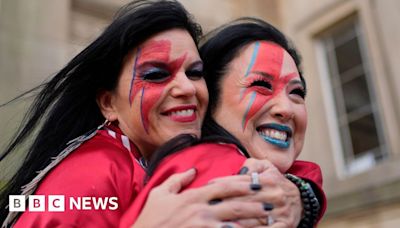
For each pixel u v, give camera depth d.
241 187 1.00
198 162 1.08
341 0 5.04
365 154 4.69
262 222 1.00
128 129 1.25
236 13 5.18
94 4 4.30
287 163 1.28
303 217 1.12
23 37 3.83
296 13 5.44
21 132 1.44
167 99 1.21
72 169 1.13
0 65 3.67
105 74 1.29
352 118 4.89
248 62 1.32
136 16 1.24
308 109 5.10
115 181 1.11
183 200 0.98
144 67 1.22
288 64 1.35
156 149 1.23
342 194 4.26
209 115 1.32
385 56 4.53
